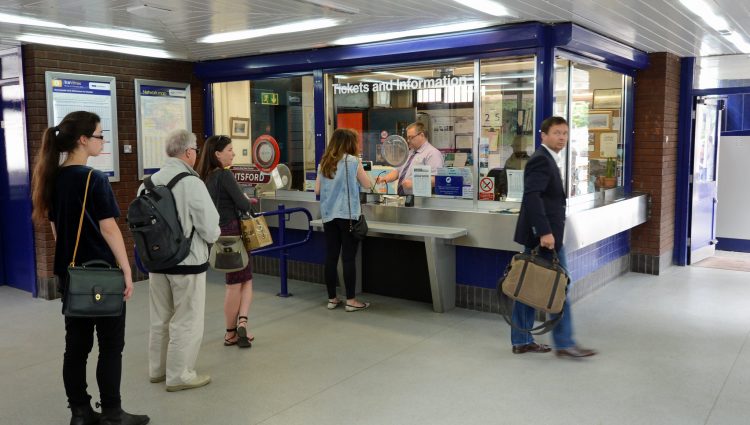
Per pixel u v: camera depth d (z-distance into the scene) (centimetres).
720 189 837
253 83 675
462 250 545
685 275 681
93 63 607
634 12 446
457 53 527
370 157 598
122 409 329
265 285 640
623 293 600
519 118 511
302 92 639
